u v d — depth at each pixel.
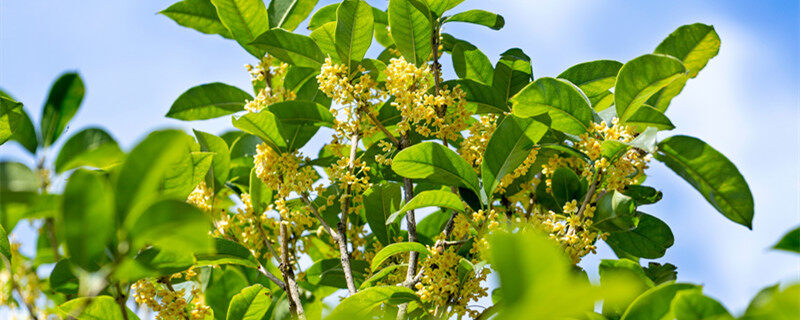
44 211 1.14
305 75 1.52
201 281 1.47
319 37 1.46
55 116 1.22
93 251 0.88
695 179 1.29
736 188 1.28
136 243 0.93
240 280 1.45
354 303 1.29
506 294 0.58
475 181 1.37
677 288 1.16
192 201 1.40
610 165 1.32
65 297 1.28
